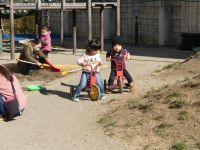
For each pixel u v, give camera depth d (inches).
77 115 412.2
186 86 412.8
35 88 534.6
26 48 647.1
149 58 848.3
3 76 409.7
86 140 339.0
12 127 381.1
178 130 335.6
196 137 321.7
